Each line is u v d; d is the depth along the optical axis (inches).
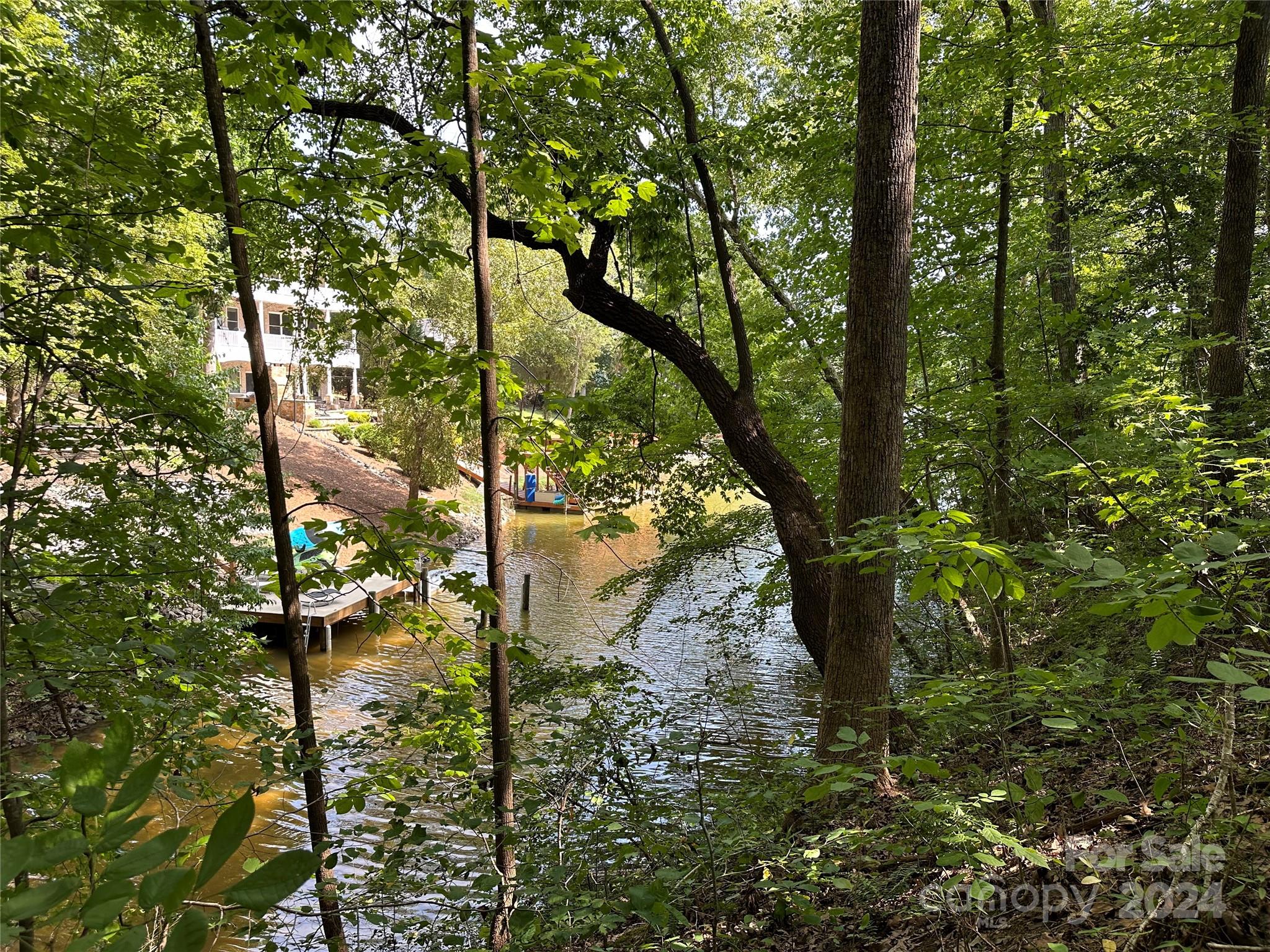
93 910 23.7
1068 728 89.5
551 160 160.2
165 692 141.7
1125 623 167.3
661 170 324.5
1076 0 413.7
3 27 130.6
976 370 345.1
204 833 134.4
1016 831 117.5
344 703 470.0
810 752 196.5
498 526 169.8
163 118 213.5
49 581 142.4
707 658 492.4
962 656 253.3
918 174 319.9
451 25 170.6
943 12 335.0
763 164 424.8
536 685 199.0
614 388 465.4
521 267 842.2
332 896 136.6
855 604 198.1
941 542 87.7
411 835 142.5
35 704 229.0
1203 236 380.5
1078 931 93.3
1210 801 86.4
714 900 117.3
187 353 339.3
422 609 166.1
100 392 151.3
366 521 153.6
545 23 286.7
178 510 170.1
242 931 129.0
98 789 27.5
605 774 156.1
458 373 164.1
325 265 184.9
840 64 340.2
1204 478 138.1
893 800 143.6
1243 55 266.8
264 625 598.5
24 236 124.4
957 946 101.3
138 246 138.6
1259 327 349.7
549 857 138.3
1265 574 115.8
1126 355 267.6
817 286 416.8
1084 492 214.5
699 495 436.5
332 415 1112.2
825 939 117.3
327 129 258.2
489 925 148.8
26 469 154.8
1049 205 343.0
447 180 215.3
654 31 347.6
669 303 384.2
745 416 320.5
